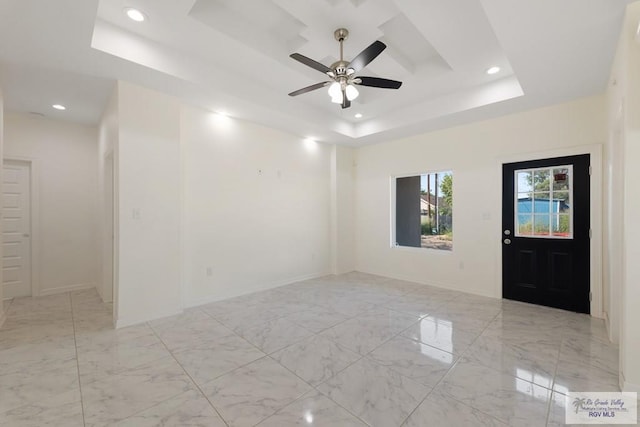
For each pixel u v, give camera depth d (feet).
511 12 6.39
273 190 14.92
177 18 7.76
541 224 11.74
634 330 5.96
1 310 9.74
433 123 13.76
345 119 15.80
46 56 8.05
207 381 6.57
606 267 10.14
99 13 7.57
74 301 12.38
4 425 5.21
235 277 13.32
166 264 10.63
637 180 5.95
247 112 12.51
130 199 9.79
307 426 5.18
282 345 8.37
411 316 10.65
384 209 17.49
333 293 13.76
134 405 5.75
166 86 9.97
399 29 9.05
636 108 5.95
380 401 5.87
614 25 6.70
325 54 9.89
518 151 12.24
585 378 6.64
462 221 13.99
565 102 11.07
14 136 12.57
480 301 12.41
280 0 7.29
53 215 13.55
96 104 11.59
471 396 6.02
